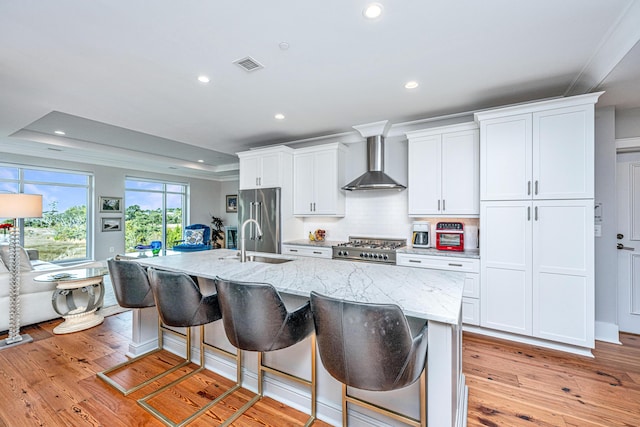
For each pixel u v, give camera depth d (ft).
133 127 13.14
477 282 9.78
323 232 14.90
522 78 8.37
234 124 12.69
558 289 8.64
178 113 11.23
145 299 7.40
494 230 9.51
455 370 5.01
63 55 7.11
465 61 7.44
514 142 9.21
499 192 9.43
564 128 8.57
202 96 9.61
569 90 9.07
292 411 6.18
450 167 10.98
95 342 9.52
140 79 8.38
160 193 26.86
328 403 5.87
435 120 12.05
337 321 4.03
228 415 6.03
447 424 4.43
